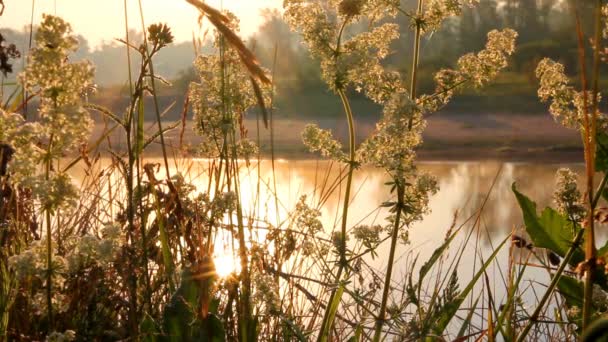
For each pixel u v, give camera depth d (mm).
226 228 3201
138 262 2896
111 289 3150
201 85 3012
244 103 3010
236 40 2322
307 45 3010
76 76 2205
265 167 12109
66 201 2262
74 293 2986
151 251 3201
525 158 15102
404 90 2971
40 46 2188
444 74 3076
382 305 3014
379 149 2883
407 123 2893
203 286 2609
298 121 18766
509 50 3057
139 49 2895
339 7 2918
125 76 4715
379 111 19500
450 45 22312
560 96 3029
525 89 20375
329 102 19844
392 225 3062
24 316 2936
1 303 2832
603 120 3000
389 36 3035
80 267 2551
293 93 20188
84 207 4191
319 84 20297
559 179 3303
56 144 2242
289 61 19906
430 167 14117
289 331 3186
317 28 2922
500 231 7398
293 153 14414
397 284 4746
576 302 3359
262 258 3090
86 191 4176
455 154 15789
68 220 3982
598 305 3225
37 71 2186
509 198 9680
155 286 3205
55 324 2926
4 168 3008
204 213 3111
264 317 3207
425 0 3113
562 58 21250
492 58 3047
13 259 2375
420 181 2848
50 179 2281
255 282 2861
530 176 12328
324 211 7746
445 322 3111
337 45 2961
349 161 2992
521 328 3805
